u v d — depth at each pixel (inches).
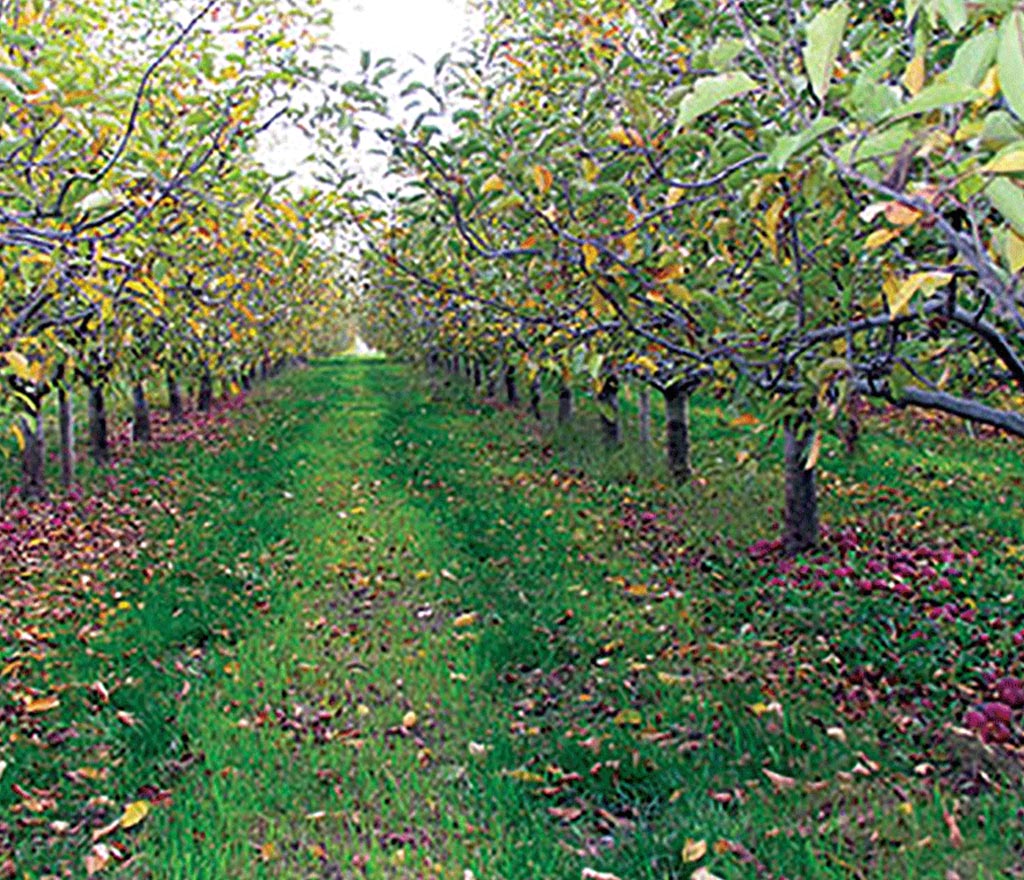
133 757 190.2
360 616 283.6
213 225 214.1
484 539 358.3
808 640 232.5
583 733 195.2
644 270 134.8
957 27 56.8
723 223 144.0
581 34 228.4
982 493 386.0
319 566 335.6
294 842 162.7
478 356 613.9
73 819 169.0
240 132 184.2
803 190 110.7
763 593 269.6
